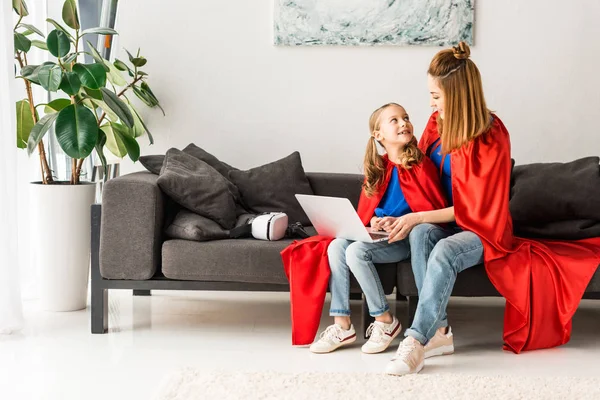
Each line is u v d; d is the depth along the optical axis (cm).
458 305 348
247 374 232
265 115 377
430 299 250
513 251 266
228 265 280
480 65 371
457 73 266
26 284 351
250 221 306
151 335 284
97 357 255
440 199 279
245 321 309
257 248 280
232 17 372
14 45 308
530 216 314
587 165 315
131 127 315
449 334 262
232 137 378
